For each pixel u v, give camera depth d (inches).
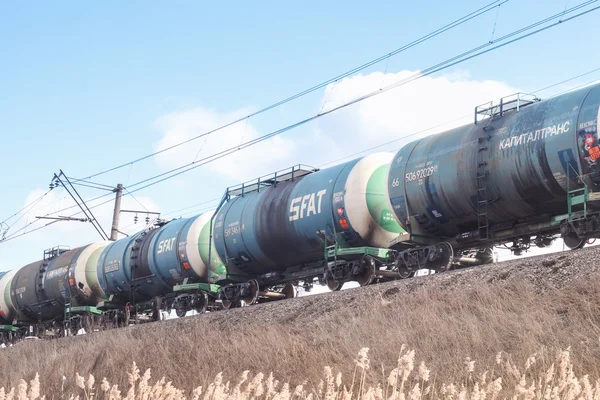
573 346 458.3
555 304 536.1
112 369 613.0
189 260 1305.4
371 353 539.2
